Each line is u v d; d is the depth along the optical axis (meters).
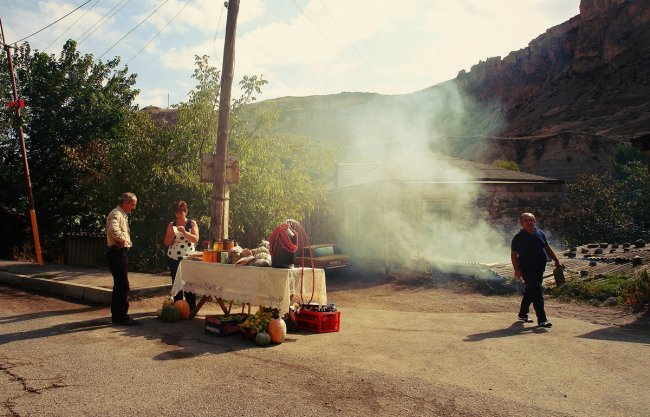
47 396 3.86
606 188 21.53
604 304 8.89
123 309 6.88
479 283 11.50
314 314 6.66
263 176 14.19
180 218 8.02
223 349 5.56
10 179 19.55
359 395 4.00
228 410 3.62
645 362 5.13
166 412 3.56
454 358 5.23
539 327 7.08
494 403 3.85
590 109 99.00
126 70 22.53
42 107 20.06
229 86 9.76
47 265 14.69
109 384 4.18
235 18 9.80
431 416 3.57
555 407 3.79
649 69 98.81
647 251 12.99
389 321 7.65
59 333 6.21
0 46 18.78
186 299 7.92
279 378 4.44
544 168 63.59
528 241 7.31
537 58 138.25
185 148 14.38
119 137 19.09
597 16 116.94
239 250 7.04
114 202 14.45
